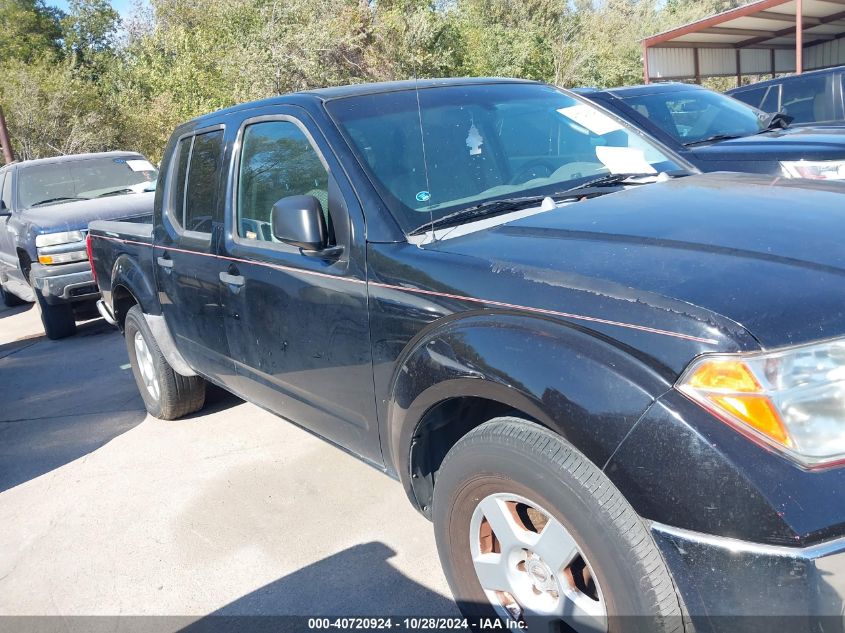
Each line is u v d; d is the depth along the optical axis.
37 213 8.24
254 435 4.75
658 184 2.98
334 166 2.95
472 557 2.43
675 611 1.87
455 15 25.56
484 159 3.16
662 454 1.80
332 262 2.87
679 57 22.14
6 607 3.23
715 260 2.04
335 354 2.91
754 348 1.77
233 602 3.06
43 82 21.66
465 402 2.52
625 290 1.99
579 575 2.14
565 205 2.81
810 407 1.75
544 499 2.06
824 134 5.90
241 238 3.51
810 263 1.97
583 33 32.25
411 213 2.78
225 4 20.28
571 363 1.98
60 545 3.69
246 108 3.71
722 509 1.73
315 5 19.12
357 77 18.91
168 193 4.33
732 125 6.95
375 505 3.71
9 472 4.67
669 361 1.85
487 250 2.42
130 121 21.88
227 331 3.70
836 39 23.22
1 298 11.60
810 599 1.67
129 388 6.10
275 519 3.67
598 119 3.67
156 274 4.41
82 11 37.88
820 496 1.68
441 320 2.41
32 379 6.75
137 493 4.13
